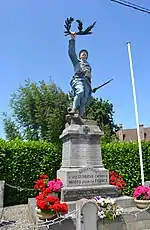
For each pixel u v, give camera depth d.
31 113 30.58
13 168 12.25
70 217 6.81
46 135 28.17
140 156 12.73
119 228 7.35
